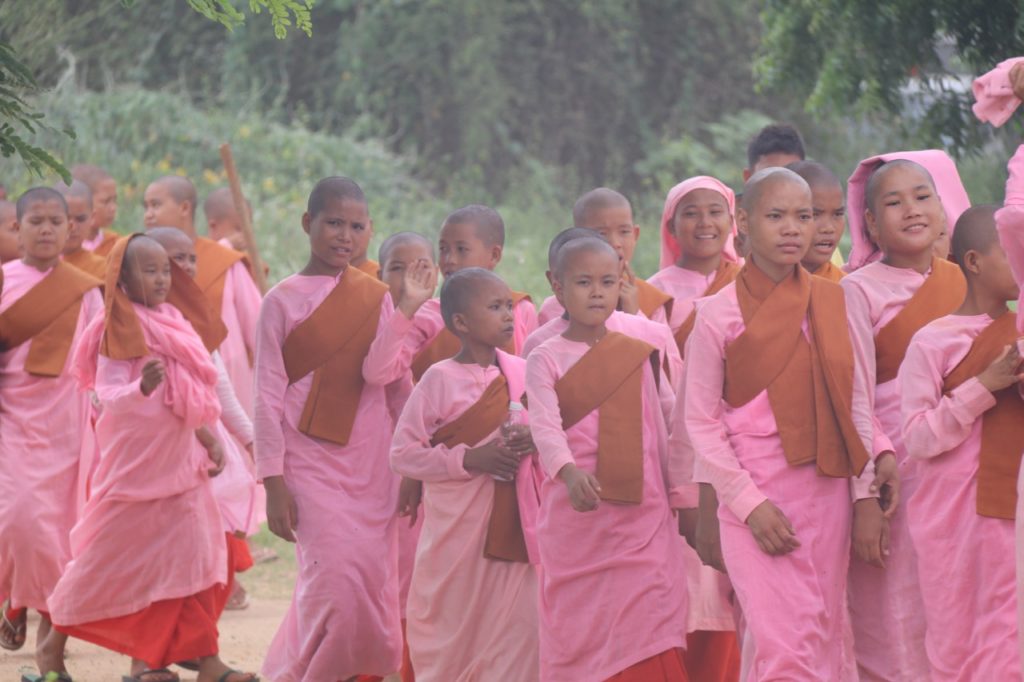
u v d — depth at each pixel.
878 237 12.34
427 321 15.14
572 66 50.59
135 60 48.66
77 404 17.20
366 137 47.94
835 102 24.11
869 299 12.08
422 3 47.94
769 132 16.55
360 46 48.09
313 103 49.72
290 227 36.47
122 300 15.36
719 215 15.22
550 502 12.59
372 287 14.58
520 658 13.18
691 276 15.40
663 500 12.58
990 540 11.02
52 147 38.31
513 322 14.06
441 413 13.52
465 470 13.20
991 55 21.19
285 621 14.39
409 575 15.23
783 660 10.95
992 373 10.82
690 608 13.98
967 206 13.13
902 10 22.86
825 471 11.28
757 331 11.43
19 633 17.34
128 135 40.47
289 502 14.16
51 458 17.06
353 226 14.44
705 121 50.50
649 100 51.03
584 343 12.73
